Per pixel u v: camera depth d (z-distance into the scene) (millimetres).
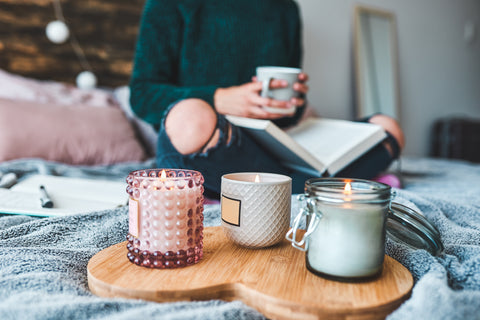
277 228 641
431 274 558
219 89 1189
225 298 538
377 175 1220
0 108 1619
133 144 1829
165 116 1006
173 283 530
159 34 1339
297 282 533
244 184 626
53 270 628
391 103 3055
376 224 534
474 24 3766
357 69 2842
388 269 587
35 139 1599
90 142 1709
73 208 946
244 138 1021
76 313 482
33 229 811
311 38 2686
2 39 2045
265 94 1089
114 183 1217
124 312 485
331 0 2760
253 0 1505
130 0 2311
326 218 536
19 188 1076
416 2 3258
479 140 3320
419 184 1390
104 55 2271
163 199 563
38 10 2105
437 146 3408
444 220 868
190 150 972
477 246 698
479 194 1210
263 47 1498
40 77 2141
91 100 2000
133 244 592
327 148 1094
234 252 640
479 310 486
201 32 1414
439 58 3482
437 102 3516
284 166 1166
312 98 2734
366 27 2922
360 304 476
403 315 475
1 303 517
